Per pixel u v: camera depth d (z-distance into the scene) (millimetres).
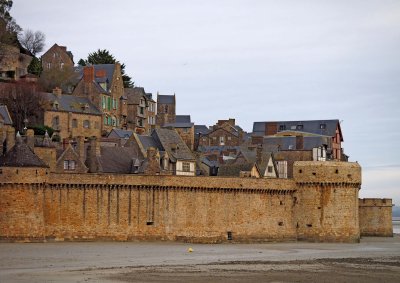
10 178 131375
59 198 135875
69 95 193375
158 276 97312
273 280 95812
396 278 99312
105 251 123812
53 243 132875
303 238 153625
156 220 142000
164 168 163750
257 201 150500
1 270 100188
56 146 158250
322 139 197375
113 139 177625
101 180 138250
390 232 176625
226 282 93438
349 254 129625
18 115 176875
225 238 147125
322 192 153125
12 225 131500
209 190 146125
